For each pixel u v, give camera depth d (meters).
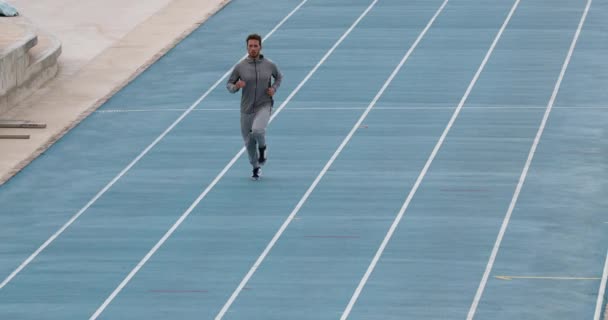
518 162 75.44
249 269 60.84
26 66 90.81
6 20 101.56
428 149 77.88
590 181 72.19
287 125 82.69
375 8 110.75
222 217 67.75
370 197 70.06
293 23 107.19
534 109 85.38
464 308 55.91
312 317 55.19
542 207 68.38
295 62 97.19
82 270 61.19
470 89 89.94
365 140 79.69
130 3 114.69
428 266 60.72
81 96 90.94
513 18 107.12
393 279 59.25
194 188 72.25
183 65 97.62
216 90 91.38
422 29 104.62
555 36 102.25
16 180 74.88
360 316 55.16
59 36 106.31
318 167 75.00
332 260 61.69
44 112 87.38
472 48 99.69
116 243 64.62
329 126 82.44
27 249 64.31
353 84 91.62
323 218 67.19
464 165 75.00
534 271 60.03
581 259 61.50
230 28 106.50
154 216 68.25
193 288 58.72
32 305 57.19
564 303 56.47
